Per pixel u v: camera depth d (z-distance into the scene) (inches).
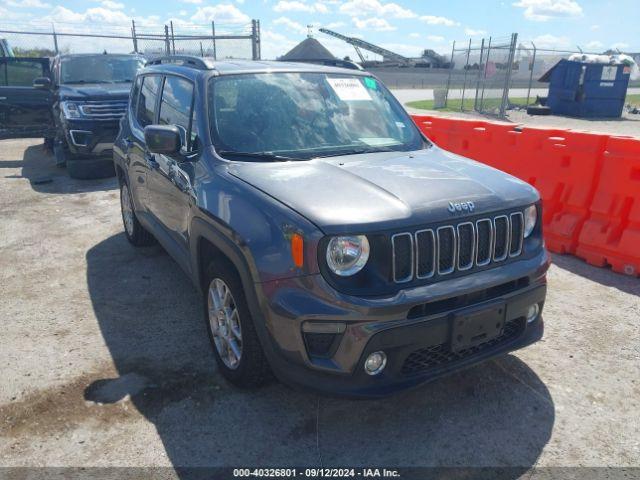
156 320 164.1
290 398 126.0
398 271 103.0
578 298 176.9
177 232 154.3
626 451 110.0
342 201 105.7
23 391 128.0
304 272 100.3
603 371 137.1
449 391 128.9
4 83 433.7
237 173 123.3
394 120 161.5
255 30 713.6
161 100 176.6
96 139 349.7
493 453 109.3
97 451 109.5
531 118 791.1
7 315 167.5
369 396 102.4
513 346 119.4
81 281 193.6
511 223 116.4
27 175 371.9
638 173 189.6
